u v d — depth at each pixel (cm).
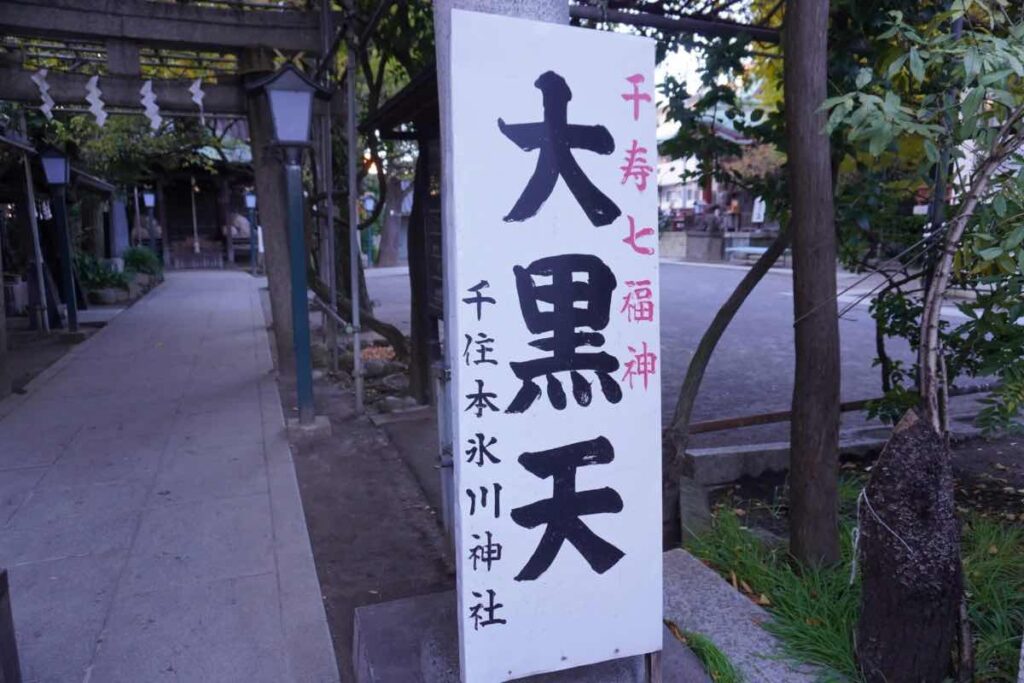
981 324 300
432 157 495
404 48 690
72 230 1363
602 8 362
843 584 301
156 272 1845
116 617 317
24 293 1221
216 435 570
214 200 2638
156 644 298
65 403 663
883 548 239
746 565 329
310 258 895
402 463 521
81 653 291
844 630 275
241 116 765
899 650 240
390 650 258
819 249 307
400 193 2956
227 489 460
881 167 437
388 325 839
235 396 691
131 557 371
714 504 444
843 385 782
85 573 354
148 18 622
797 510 325
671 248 3022
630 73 214
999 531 349
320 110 742
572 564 220
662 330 1161
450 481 368
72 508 429
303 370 566
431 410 625
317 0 692
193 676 279
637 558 227
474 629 212
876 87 342
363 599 344
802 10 294
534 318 210
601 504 221
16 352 917
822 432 316
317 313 1300
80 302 1302
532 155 206
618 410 221
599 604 224
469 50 197
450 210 205
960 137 236
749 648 272
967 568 308
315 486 482
